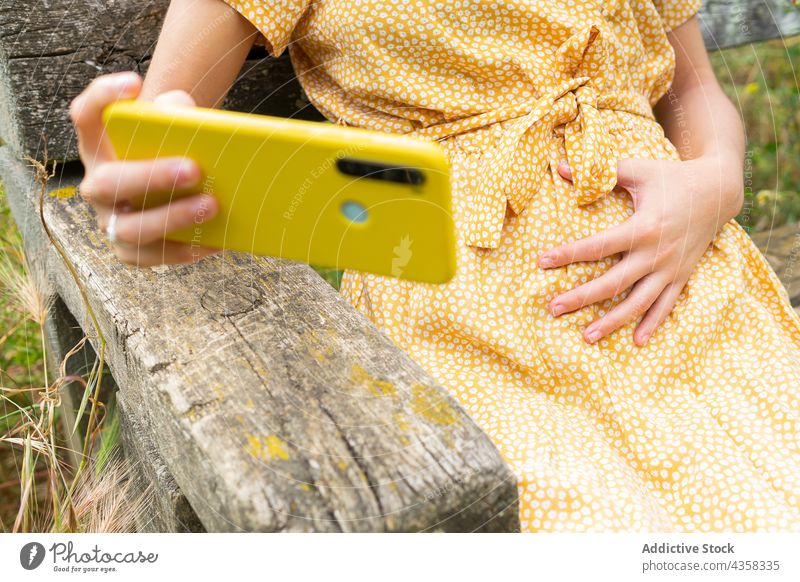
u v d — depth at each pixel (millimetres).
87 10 1070
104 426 1159
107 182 661
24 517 902
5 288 1223
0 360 1566
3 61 1050
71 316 1268
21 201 1186
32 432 1104
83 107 666
